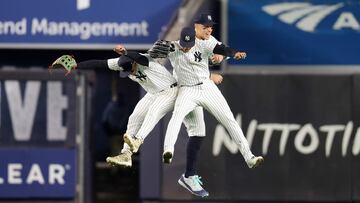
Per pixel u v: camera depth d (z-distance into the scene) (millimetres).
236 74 38594
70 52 47844
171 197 38656
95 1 45969
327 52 44156
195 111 28766
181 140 38344
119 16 46031
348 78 38594
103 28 46062
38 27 46125
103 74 53469
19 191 39250
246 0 43875
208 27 27234
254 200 38719
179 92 27641
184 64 27266
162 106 27531
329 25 44156
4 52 47594
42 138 39250
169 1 45906
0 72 39094
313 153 38688
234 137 27922
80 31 46094
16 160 39188
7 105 39188
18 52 47594
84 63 27422
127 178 51469
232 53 27359
